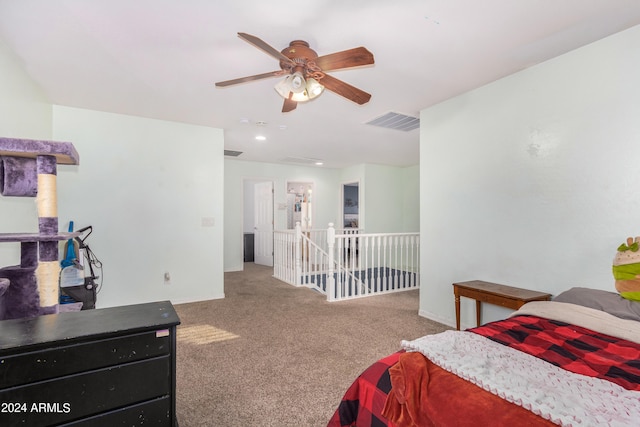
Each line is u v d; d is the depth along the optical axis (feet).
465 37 6.81
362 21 6.20
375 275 18.97
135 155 12.26
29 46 7.16
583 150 7.25
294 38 6.79
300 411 5.92
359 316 11.68
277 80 8.96
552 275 7.82
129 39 6.88
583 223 7.25
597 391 3.46
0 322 3.64
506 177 8.86
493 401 3.29
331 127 13.83
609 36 6.82
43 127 9.93
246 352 8.47
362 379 4.46
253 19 6.13
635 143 6.47
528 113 8.31
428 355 4.30
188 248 13.33
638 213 6.42
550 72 7.85
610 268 6.79
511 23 6.31
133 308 4.26
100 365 3.43
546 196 7.95
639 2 5.67
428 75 8.73
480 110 9.53
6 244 7.55
